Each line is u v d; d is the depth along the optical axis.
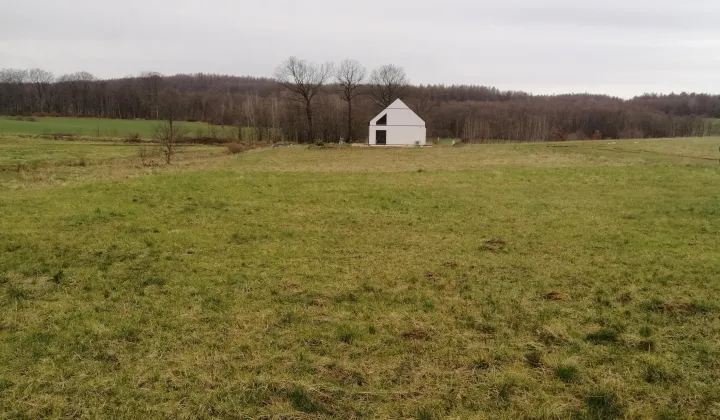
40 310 6.23
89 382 4.57
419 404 4.29
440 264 8.27
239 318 6.01
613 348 5.30
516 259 8.54
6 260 8.06
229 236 9.93
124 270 7.78
